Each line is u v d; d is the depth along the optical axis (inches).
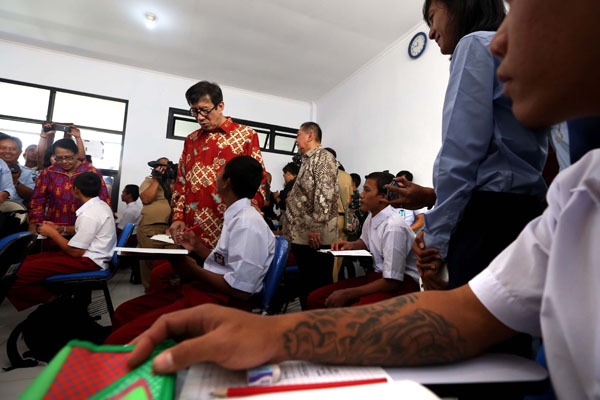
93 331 65.7
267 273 49.6
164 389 10.6
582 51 8.6
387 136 162.9
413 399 10.4
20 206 49.0
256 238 45.9
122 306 51.1
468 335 14.4
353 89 196.5
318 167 89.0
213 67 198.7
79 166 114.5
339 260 116.5
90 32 167.0
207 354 11.8
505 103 32.5
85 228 73.3
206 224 66.1
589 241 12.1
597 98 9.2
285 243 51.6
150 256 41.4
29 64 182.2
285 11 145.4
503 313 14.4
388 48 166.7
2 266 38.6
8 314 90.0
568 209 12.5
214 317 13.6
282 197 164.4
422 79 143.7
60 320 63.1
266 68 197.0
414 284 58.3
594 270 11.9
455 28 37.9
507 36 10.7
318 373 12.9
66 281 70.1
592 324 11.7
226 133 69.0
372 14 143.6
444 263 35.3
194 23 157.0
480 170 33.4
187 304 42.5
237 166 50.8
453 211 33.6
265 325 13.5
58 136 183.5
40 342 60.1
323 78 206.4
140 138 201.3
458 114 33.4
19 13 153.3
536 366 14.1
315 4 139.9
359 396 10.6
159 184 132.3
